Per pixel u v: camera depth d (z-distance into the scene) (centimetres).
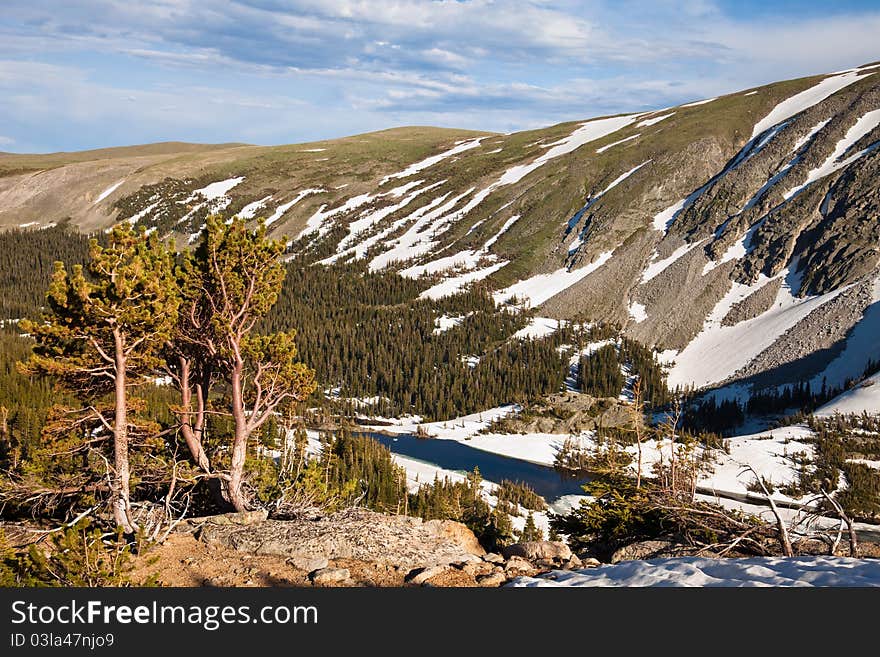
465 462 10750
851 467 8025
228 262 1908
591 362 14325
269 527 1366
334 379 15275
